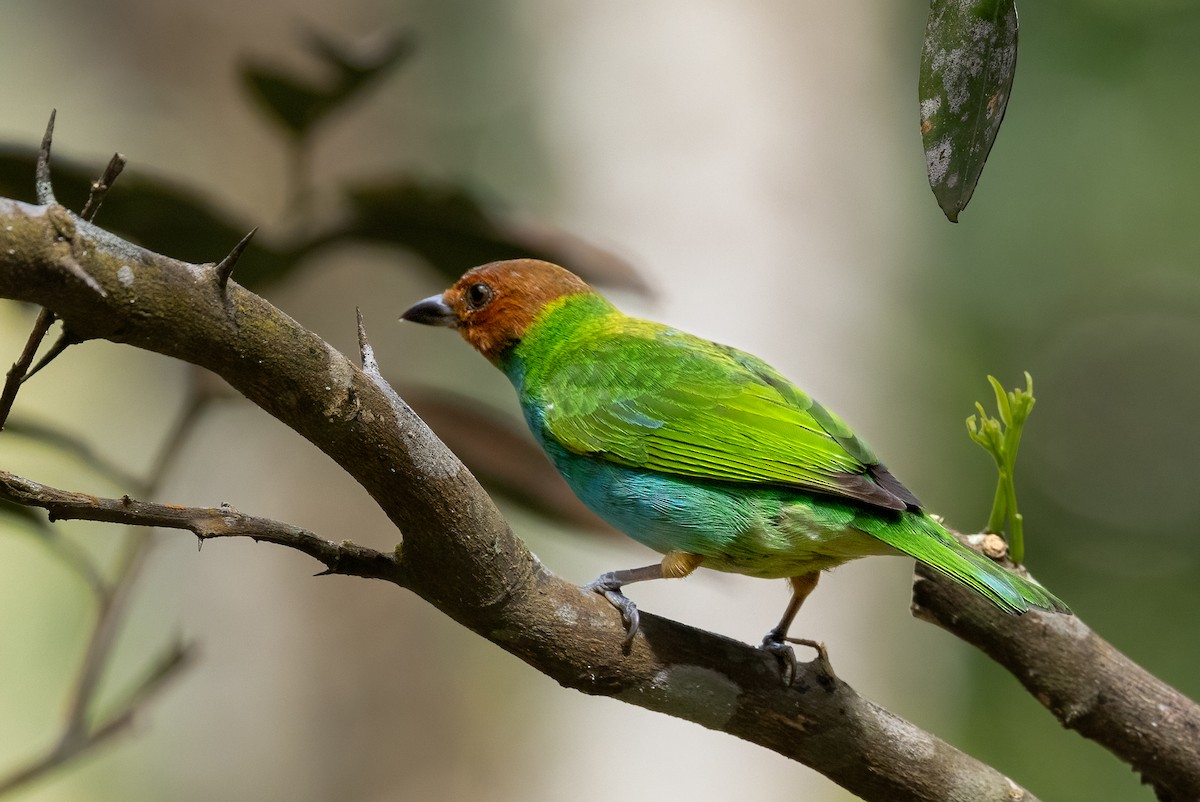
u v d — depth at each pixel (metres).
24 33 15.12
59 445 5.96
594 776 11.14
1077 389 16.11
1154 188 16.27
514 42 13.56
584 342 7.20
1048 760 13.43
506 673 12.16
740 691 4.76
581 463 6.73
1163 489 15.98
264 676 12.49
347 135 13.85
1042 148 16.45
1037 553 15.95
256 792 12.30
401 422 3.91
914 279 13.64
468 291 7.61
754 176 11.62
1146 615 15.70
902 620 12.04
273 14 14.42
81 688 5.44
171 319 3.46
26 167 5.97
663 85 11.84
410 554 4.24
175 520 3.77
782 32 12.11
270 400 3.75
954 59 3.53
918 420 13.18
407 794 12.02
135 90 14.71
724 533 6.06
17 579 13.50
